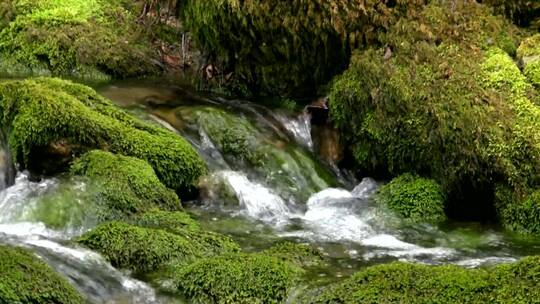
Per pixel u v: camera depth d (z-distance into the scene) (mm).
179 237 5215
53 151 6277
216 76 8844
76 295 4258
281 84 8328
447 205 6727
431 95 6871
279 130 7867
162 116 7773
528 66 7449
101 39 10883
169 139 6777
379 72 7191
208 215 6348
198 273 4699
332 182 7375
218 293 4578
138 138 6559
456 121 6621
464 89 6906
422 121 6828
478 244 5922
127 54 10680
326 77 8133
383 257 5445
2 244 4809
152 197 5977
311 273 4918
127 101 8312
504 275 4340
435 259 5453
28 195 5777
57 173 6242
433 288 4309
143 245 4984
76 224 5570
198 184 6699
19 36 11094
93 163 6059
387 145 7121
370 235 6078
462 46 7633
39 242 4996
